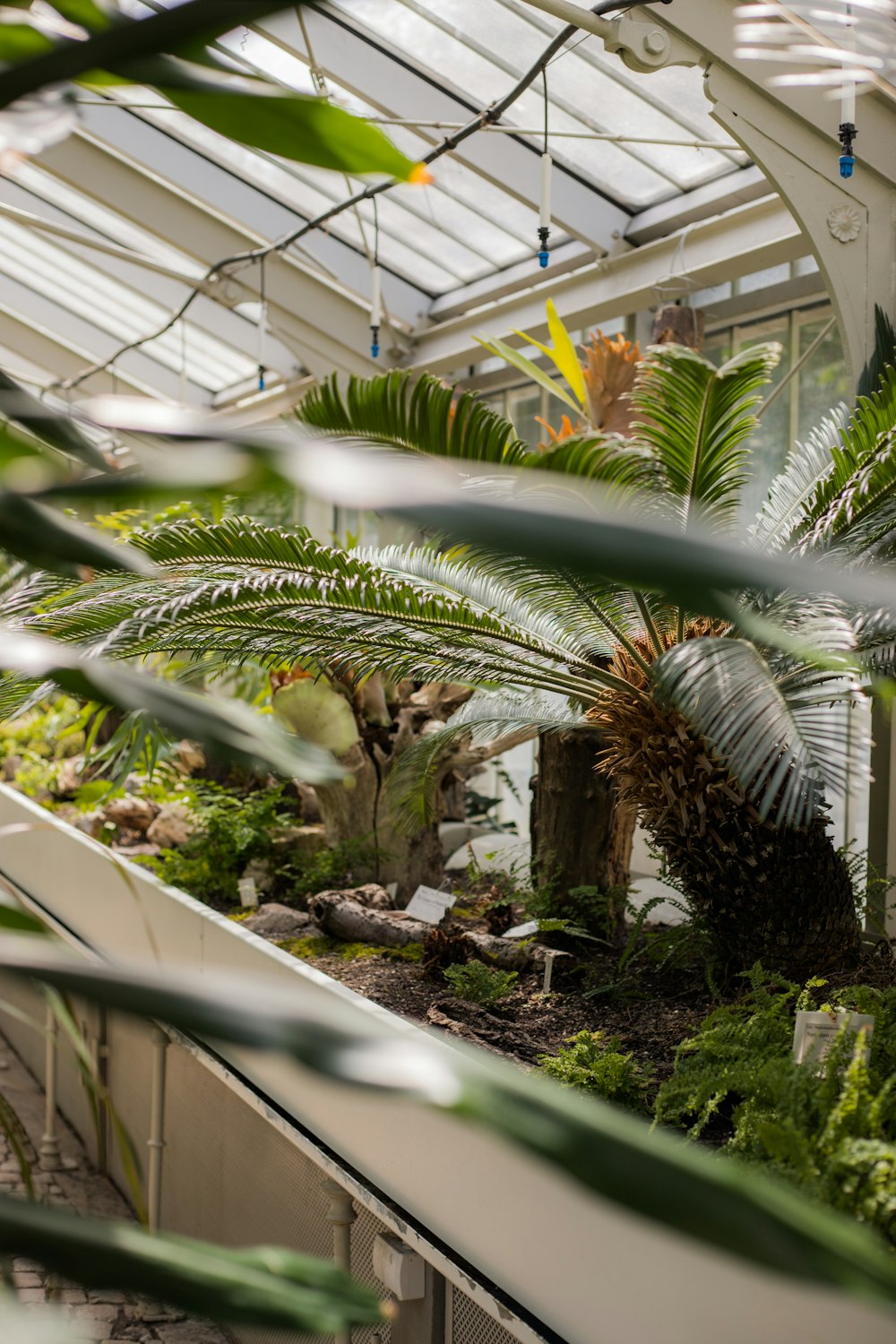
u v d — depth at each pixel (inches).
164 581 139.3
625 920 194.9
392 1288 122.0
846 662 96.5
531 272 296.0
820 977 142.3
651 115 226.4
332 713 207.6
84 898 223.5
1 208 315.6
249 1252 16.0
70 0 15.1
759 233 226.5
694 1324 79.7
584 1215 89.7
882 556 130.6
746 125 170.2
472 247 302.0
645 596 135.0
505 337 303.4
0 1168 215.6
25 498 14.4
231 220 321.7
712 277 237.1
